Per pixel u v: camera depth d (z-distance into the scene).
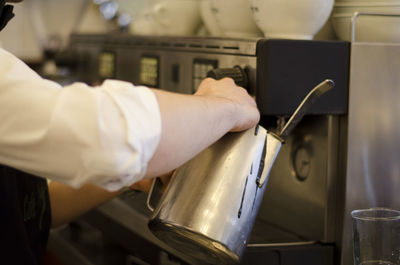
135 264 1.01
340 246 0.88
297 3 0.82
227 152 0.67
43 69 2.71
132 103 0.55
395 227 0.73
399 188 0.88
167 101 0.58
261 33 0.98
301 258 0.87
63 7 2.88
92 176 0.54
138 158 0.54
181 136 0.58
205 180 0.65
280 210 1.00
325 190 0.89
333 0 0.87
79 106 0.53
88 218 1.18
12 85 0.55
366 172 0.86
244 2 0.94
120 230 1.04
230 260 0.65
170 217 0.65
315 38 1.01
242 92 0.71
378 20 0.88
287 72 0.80
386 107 0.86
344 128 0.86
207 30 1.23
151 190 0.72
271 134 0.70
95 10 2.77
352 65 0.83
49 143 0.54
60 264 1.08
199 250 0.67
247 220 0.66
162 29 1.27
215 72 0.80
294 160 0.96
